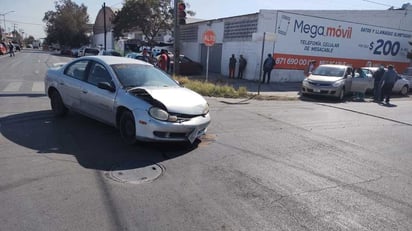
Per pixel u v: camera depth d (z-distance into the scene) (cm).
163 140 568
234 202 409
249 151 620
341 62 2469
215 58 2706
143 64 716
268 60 2055
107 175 467
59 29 8338
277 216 381
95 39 7900
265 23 2120
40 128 680
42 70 2138
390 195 461
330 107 1288
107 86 626
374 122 1017
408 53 2753
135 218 358
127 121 602
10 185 417
